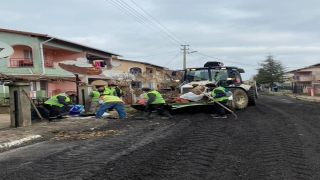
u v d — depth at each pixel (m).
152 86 42.41
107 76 26.12
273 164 5.02
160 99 12.01
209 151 5.93
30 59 21.75
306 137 7.25
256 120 10.38
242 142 6.74
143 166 5.01
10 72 18.89
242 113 12.70
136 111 14.40
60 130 9.12
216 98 11.20
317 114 12.22
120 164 5.15
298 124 9.38
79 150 6.32
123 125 9.96
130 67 40.94
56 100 11.59
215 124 9.51
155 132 8.36
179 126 9.32
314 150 5.95
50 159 5.62
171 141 7.01
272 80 64.88
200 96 12.03
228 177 4.41
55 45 22.02
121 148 6.42
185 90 14.06
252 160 5.28
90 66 15.19
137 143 6.90
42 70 20.05
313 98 28.05
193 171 4.69
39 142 7.61
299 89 42.84
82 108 13.18
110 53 29.53
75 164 5.23
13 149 6.84
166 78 49.25
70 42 22.81
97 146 6.69
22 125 9.81
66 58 25.33
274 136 7.41
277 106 16.47
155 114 12.20
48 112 11.24
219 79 15.41
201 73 15.67
